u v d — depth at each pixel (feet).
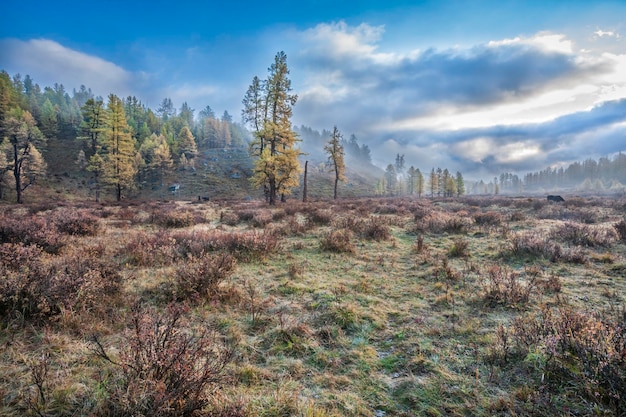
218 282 18.61
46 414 8.15
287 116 97.96
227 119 535.19
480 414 9.09
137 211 71.26
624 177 450.30
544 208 64.44
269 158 87.61
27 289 13.67
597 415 8.36
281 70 95.20
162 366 8.43
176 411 7.59
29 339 12.04
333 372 11.38
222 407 8.35
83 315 13.84
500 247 30.40
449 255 28.37
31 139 186.50
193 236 29.78
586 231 31.96
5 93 222.28
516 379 10.44
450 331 14.20
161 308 15.94
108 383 9.27
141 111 352.69
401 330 14.52
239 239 28.25
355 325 14.87
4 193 164.66
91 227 36.70
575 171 602.44
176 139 315.58
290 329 13.97
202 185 259.19
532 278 20.88
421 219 48.49
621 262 23.82
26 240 25.68
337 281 21.47
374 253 29.63
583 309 15.74
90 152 248.93
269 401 9.48
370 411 9.39
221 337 13.33
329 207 77.56
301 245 31.32
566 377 9.94
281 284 20.38
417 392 10.13
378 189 342.85
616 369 8.93
